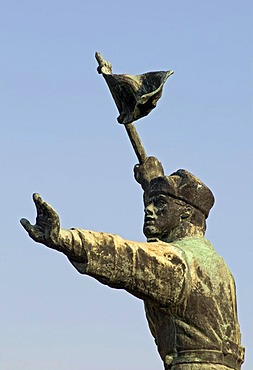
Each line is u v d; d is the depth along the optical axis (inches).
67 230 883.4
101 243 892.0
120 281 902.4
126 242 909.8
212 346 936.9
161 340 952.9
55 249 875.4
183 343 938.7
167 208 984.3
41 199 864.9
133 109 964.0
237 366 952.3
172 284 924.0
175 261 929.5
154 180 997.2
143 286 912.9
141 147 1051.3
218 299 948.6
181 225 985.5
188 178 993.5
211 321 942.4
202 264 951.6
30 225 869.8
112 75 967.0
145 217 991.6
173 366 939.3
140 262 908.0
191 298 939.3
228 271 973.2
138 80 960.3
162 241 976.9
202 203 992.9
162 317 949.8
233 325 952.3
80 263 890.1
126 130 1045.8
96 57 1000.9
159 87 940.6
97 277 895.1
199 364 933.2
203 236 992.9
